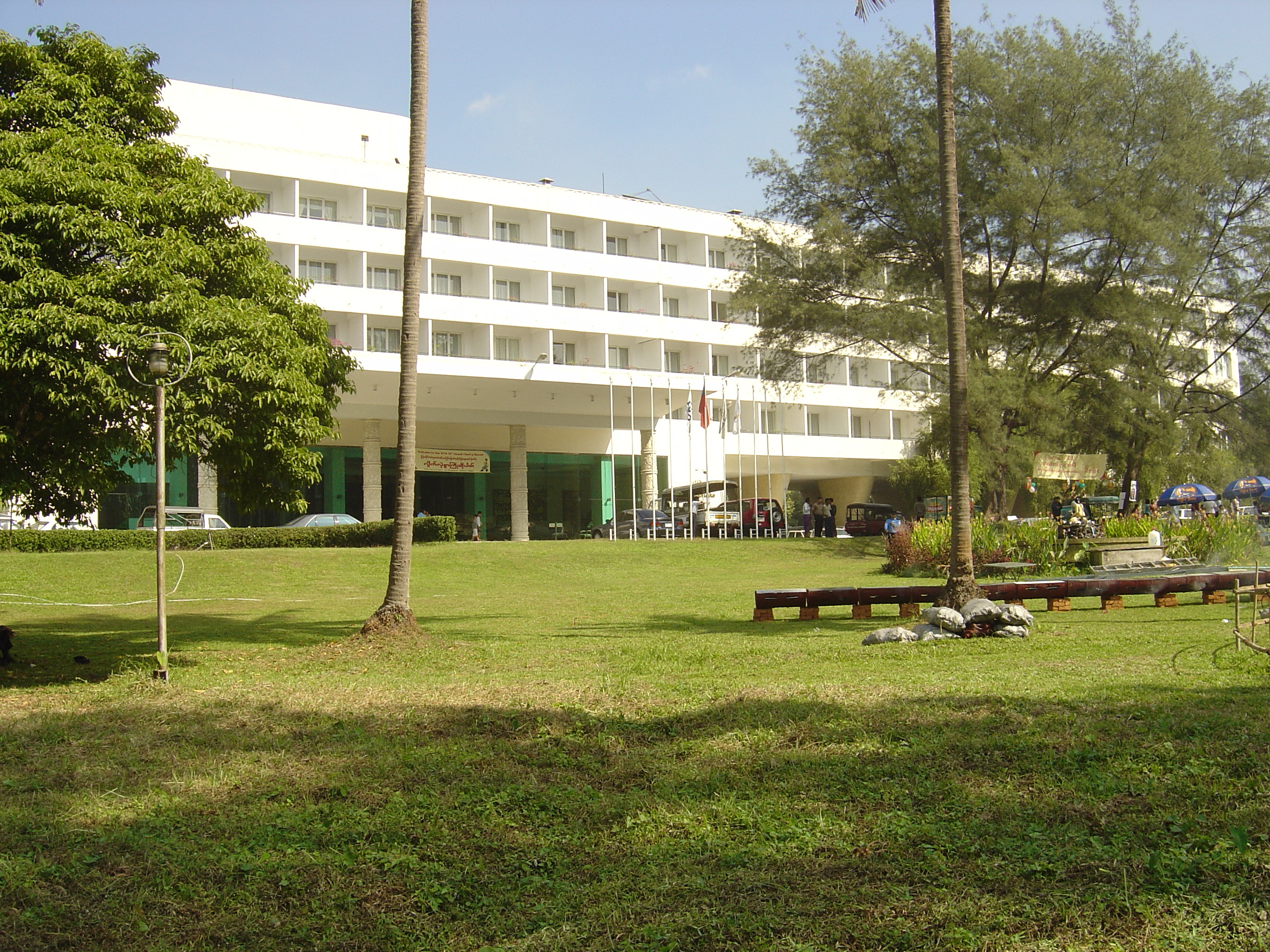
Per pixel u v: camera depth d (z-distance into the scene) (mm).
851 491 62562
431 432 50031
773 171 37125
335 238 43250
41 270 10227
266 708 8820
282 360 12344
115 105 12172
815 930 4090
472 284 48094
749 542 36750
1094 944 3938
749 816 5496
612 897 4539
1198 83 34375
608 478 54562
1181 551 23656
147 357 10758
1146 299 35062
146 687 10188
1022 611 13102
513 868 4926
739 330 53250
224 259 12680
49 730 7996
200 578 25312
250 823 5578
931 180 34375
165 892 4680
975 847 4875
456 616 18625
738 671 10641
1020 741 6723
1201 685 8570
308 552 29219
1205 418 37969
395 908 4516
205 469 42688
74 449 11078
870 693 8680
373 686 10102
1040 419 32906
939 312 34375
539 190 49156
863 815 5461
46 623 17750
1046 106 33531
